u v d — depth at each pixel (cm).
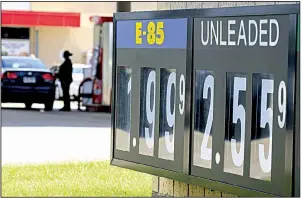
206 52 1324
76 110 5262
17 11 7775
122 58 1539
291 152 1147
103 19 5109
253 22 1221
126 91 1534
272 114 1188
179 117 1390
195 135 1355
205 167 1330
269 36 1190
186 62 1368
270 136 1190
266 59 1196
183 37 1375
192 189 1504
